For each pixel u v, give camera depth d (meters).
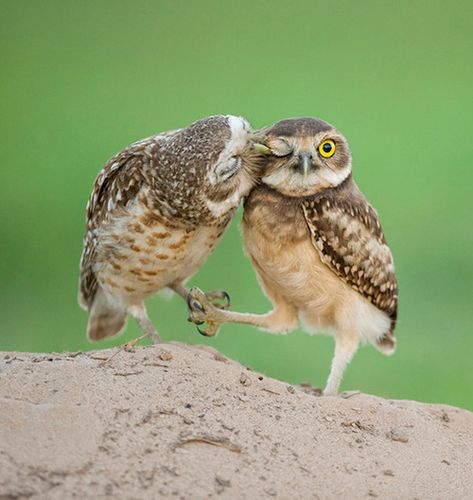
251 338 15.87
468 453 8.02
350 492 7.19
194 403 7.65
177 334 15.95
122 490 6.70
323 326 9.63
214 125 8.87
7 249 20.12
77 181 23.97
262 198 9.20
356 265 9.28
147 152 9.24
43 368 7.84
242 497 6.85
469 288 18.16
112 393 7.54
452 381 15.03
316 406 8.05
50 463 6.80
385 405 8.39
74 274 19.17
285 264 9.20
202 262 9.55
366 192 22.44
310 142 9.09
